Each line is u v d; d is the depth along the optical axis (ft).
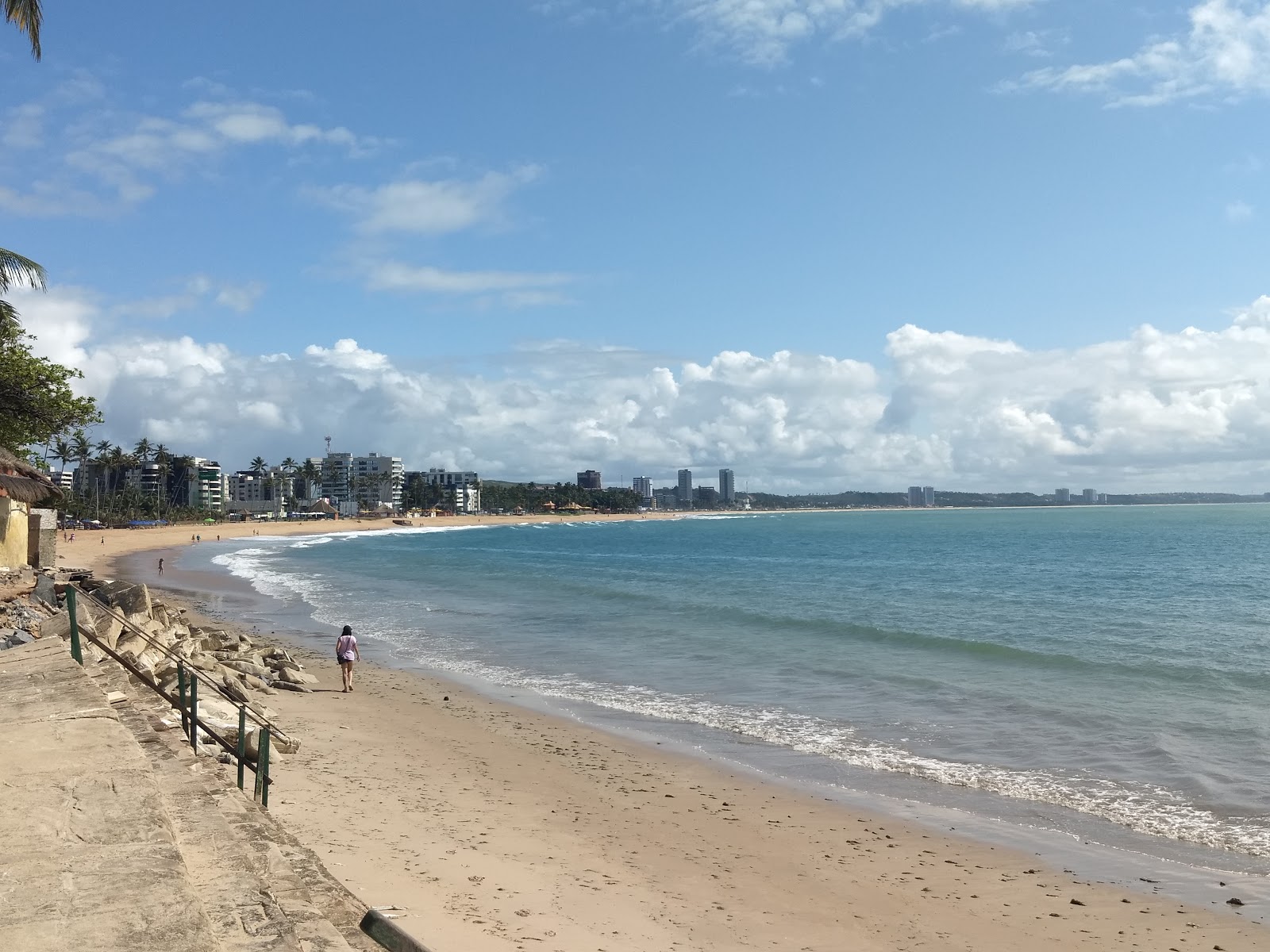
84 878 14.55
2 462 85.66
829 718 67.05
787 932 31.58
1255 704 69.51
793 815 45.52
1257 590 169.58
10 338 107.76
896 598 157.48
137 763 21.56
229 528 566.36
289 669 77.97
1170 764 53.01
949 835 42.68
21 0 56.54
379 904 29.35
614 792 48.88
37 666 35.65
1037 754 56.39
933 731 62.75
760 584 191.42
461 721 65.57
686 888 35.29
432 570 243.19
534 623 124.77
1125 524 646.33
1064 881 37.09
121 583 81.82
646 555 333.83
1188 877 37.37
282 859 19.53
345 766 49.44
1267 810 45.06
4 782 19.85
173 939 12.41
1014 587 179.83
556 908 31.42
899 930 32.27
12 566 87.76
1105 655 93.45
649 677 84.53
